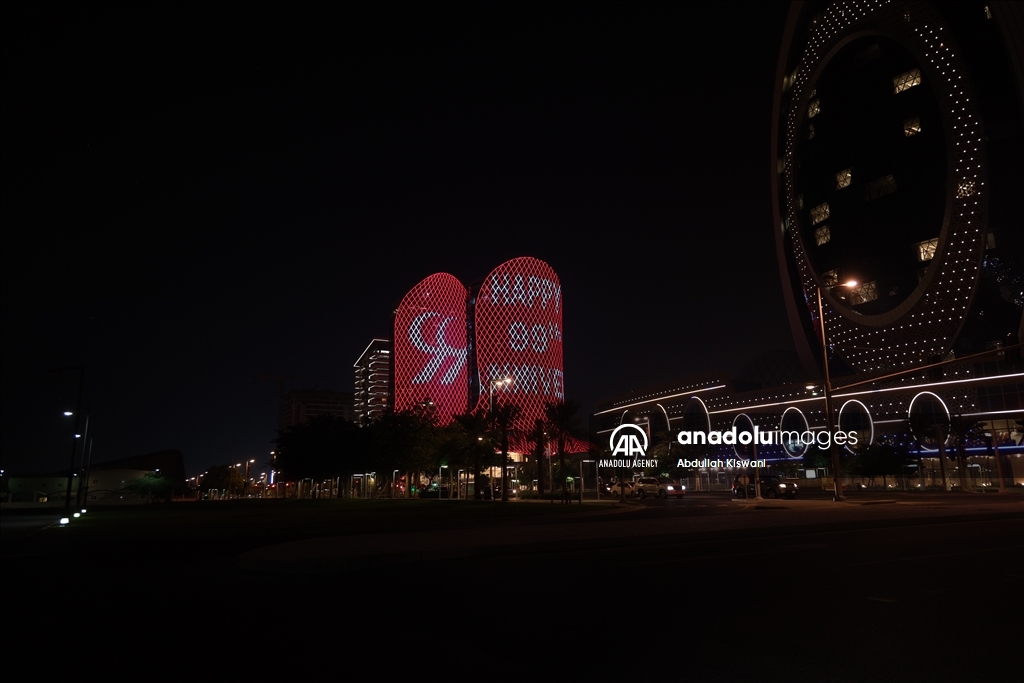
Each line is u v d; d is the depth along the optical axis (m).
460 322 119.50
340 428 74.38
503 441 61.84
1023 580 9.66
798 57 117.19
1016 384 77.06
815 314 109.62
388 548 14.65
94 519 37.97
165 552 17.81
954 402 80.44
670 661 5.83
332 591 10.27
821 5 112.06
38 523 37.56
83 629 7.77
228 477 173.25
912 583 9.49
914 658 5.79
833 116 108.50
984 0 89.00
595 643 6.54
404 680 5.47
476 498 59.22
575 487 77.56
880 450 68.75
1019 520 21.36
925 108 95.62
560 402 61.94
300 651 6.49
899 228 96.94
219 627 7.72
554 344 104.25
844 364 107.06
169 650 6.64
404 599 9.32
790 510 27.09
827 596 8.64
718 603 8.38
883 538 16.03
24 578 12.69
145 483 95.31
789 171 115.94
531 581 10.69
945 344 89.94
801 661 5.75
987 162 87.25
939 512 24.12
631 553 14.38
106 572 13.57
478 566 12.81
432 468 72.19
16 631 7.71
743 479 50.78
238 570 13.31
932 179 93.69
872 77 103.38
